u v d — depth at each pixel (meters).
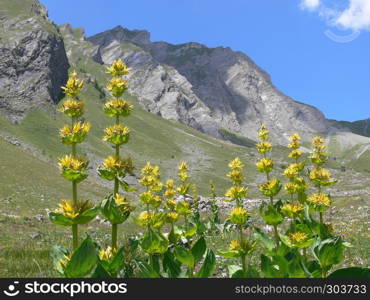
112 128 6.38
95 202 73.06
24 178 76.94
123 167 6.16
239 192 9.27
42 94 199.00
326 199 7.24
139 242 6.66
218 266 12.77
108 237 22.91
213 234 23.52
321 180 7.69
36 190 69.19
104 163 6.15
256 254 14.03
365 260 13.51
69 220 5.45
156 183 11.77
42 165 101.50
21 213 47.31
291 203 7.96
